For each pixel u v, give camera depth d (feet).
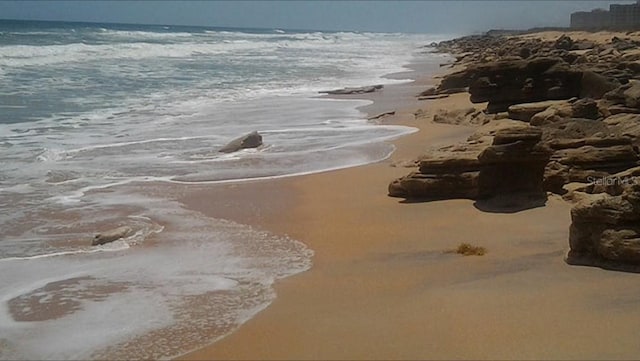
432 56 274.77
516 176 45.68
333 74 159.43
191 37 297.33
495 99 82.17
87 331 26.96
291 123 82.53
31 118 75.56
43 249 36.76
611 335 24.38
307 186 52.60
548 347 23.68
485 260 34.78
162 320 27.99
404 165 59.11
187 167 57.93
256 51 237.45
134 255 36.09
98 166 56.59
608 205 31.78
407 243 38.50
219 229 41.32
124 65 140.97
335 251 37.50
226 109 91.97
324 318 27.84
